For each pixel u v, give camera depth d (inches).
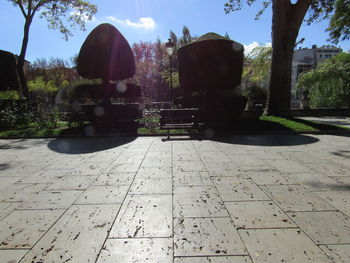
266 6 512.7
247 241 76.3
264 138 276.8
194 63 350.9
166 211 98.0
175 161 178.1
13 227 87.1
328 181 130.4
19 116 416.2
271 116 394.6
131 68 367.9
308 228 83.4
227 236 79.3
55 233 82.6
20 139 301.1
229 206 101.6
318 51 2206.0
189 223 88.1
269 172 148.2
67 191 121.7
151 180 136.2
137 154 203.6
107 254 70.9
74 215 95.7
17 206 105.0
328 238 77.1
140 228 85.2
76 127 365.7
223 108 352.5
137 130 337.4
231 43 345.7
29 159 193.0
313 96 720.3
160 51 1231.5
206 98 359.9
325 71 676.1
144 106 528.1
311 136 286.8
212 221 89.2
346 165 161.8
